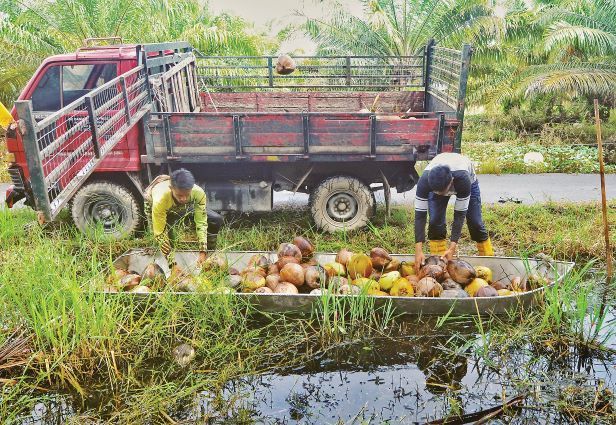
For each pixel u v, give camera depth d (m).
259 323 4.92
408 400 3.93
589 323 4.86
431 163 5.19
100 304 4.42
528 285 5.11
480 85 17.25
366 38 17.08
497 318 4.76
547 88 13.64
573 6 17.23
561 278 4.90
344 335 4.74
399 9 17.14
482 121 16.48
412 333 4.75
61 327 4.52
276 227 7.56
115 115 5.83
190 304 4.88
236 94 9.52
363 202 7.15
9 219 6.62
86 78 6.80
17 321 4.67
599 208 8.02
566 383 4.07
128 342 4.56
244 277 5.20
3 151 11.75
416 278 5.19
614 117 15.52
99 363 4.38
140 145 6.92
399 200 8.97
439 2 15.98
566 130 13.88
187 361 4.39
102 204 7.03
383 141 6.83
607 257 5.42
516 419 3.70
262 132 6.75
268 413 3.79
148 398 3.91
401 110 9.44
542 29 15.89
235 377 4.20
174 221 6.35
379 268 5.43
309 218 7.92
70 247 6.54
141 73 6.78
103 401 3.97
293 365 4.36
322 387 4.09
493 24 15.06
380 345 4.60
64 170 5.05
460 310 4.75
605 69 14.42
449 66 7.90
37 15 15.26
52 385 4.16
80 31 15.26
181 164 7.05
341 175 7.13
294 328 4.84
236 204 7.23
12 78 14.12
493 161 11.16
